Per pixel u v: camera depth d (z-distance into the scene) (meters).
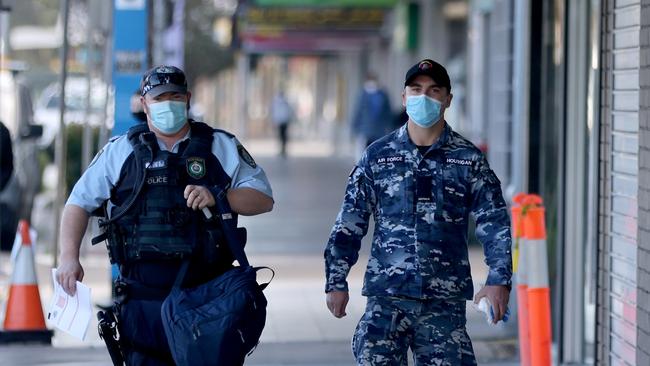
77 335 17.67
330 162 112.62
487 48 60.22
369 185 18.36
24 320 30.39
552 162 29.80
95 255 45.38
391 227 18.22
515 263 23.30
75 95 75.88
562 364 28.81
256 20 97.69
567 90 29.16
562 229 28.98
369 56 131.38
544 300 22.02
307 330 32.50
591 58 28.75
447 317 18.23
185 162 17.70
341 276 18.31
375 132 82.38
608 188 23.84
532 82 30.16
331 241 18.42
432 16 89.06
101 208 18.19
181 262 17.61
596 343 24.31
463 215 18.25
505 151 38.44
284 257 46.81
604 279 24.05
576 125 29.14
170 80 17.56
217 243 17.62
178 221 17.56
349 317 34.38
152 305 17.64
